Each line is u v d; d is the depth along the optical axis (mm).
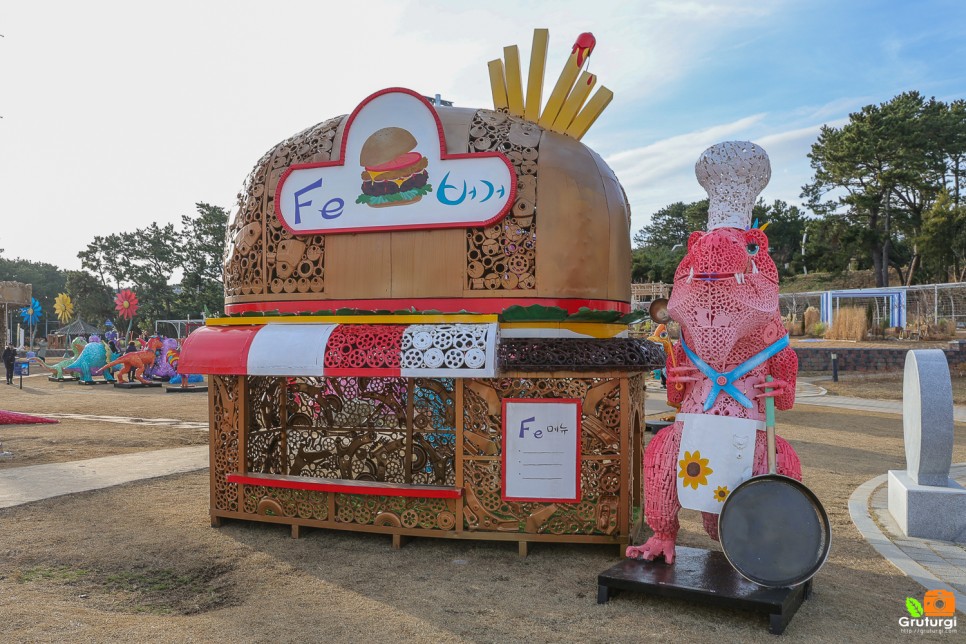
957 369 23250
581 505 5246
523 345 5203
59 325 80062
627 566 4457
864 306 35344
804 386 21344
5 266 88875
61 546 5445
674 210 74688
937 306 31266
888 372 24016
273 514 5844
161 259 66188
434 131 5609
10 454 9648
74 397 19375
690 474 4246
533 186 5445
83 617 3975
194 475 8266
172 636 3729
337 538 5723
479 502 5328
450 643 3697
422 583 4672
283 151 6168
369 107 5762
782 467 4309
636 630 3889
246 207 6184
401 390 6762
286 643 3668
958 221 37219
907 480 6312
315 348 5332
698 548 5328
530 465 5234
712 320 4230
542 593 4480
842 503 7074
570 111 5809
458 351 5023
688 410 4410
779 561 3889
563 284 5418
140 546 5469
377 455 6023
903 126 38906
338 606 4234
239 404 5941
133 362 23156
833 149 42219
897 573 4965
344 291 5758
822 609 4242
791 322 35188
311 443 6820
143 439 11328
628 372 5219
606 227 5598
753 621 4027
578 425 5215
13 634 3686
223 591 4516
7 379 25344
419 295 5582
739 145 4527
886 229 42344
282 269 5949
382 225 5645
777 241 55375
